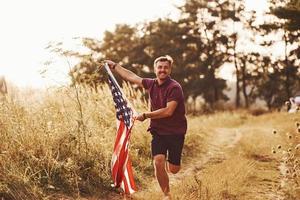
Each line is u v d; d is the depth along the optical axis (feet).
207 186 23.25
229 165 29.76
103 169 24.52
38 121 25.18
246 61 187.52
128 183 21.81
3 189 19.45
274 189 25.76
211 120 78.23
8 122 23.67
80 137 25.12
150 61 195.31
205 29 193.88
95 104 32.65
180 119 21.13
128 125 21.70
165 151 21.12
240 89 202.49
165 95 20.84
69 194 21.53
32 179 21.40
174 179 27.73
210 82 190.08
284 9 113.70
